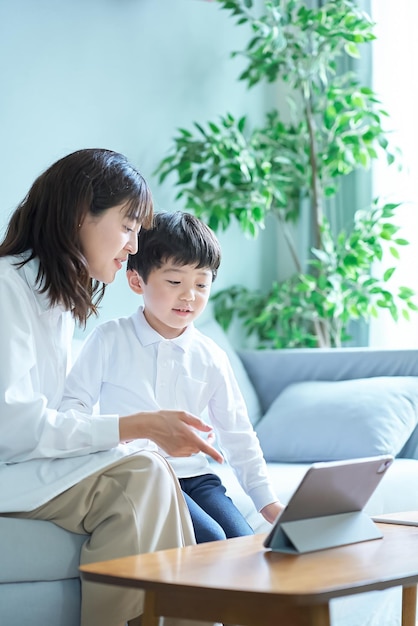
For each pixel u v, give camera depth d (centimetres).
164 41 358
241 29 384
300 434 295
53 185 196
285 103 399
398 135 360
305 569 143
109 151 204
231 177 358
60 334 201
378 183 367
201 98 371
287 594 128
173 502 185
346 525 164
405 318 336
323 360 321
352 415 291
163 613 141
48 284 193
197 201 361
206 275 226
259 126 393
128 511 180
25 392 186
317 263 355
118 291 338
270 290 394
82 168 196
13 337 184
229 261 379
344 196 379
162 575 139
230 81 381
